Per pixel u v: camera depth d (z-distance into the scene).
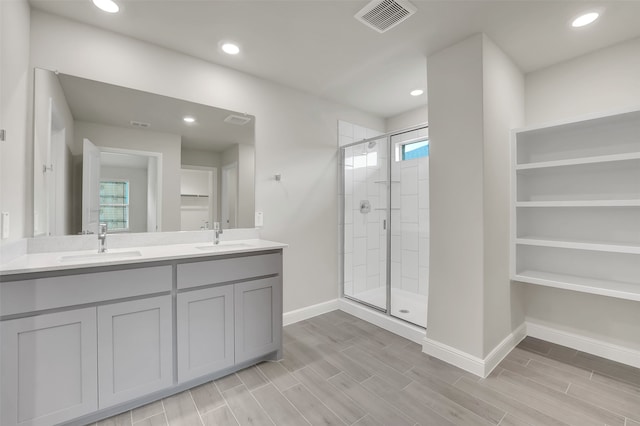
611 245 1.91
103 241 1.89
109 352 1.52
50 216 1.81
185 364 1.76
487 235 2.03
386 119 3.89
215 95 2.48
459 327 2.11
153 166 2.20
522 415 1.59
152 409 1.64
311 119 3.12
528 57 2.36
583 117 2.04
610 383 1.89
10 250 1.48
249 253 2.05
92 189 1.96
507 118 2.31
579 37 2.09
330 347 2.41
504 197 2.25
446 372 2.02
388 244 3.00
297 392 1.81
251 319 2.04
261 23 1.95
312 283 3.14
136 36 2.09
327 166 3.26
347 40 2.15
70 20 1.88
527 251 2.58
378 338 2.58
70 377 1.42
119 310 1.54
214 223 2.44
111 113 2.03
